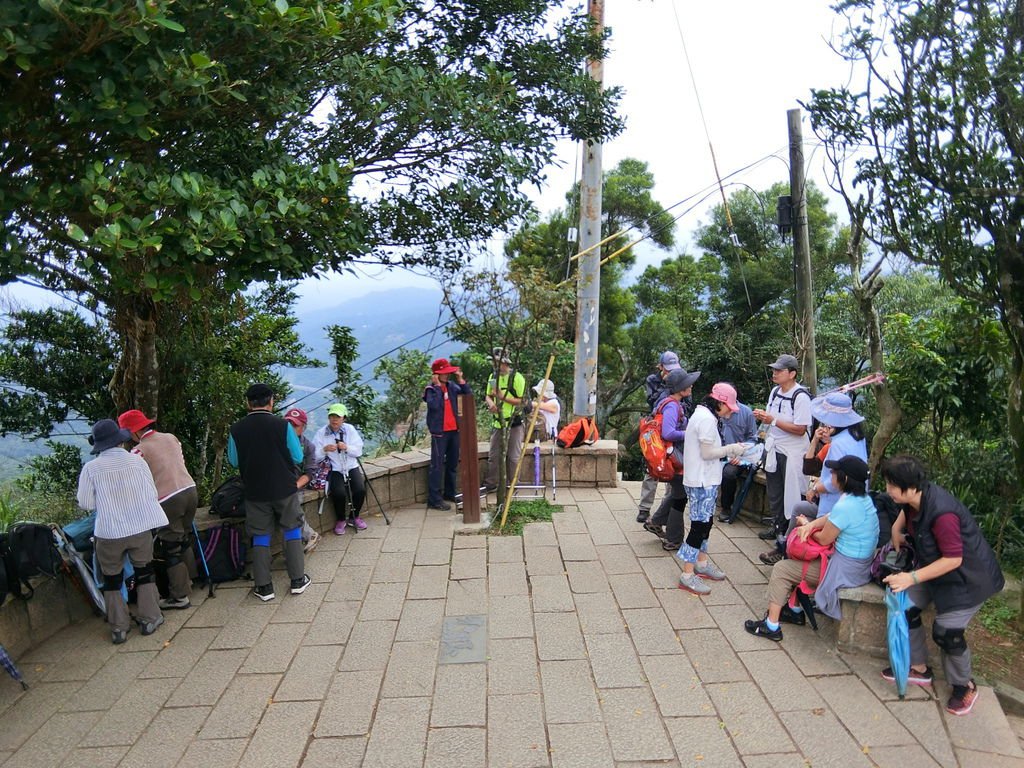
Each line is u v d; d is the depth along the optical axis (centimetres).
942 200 479
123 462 477
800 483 568
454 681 424
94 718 394
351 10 496
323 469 674
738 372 1830
